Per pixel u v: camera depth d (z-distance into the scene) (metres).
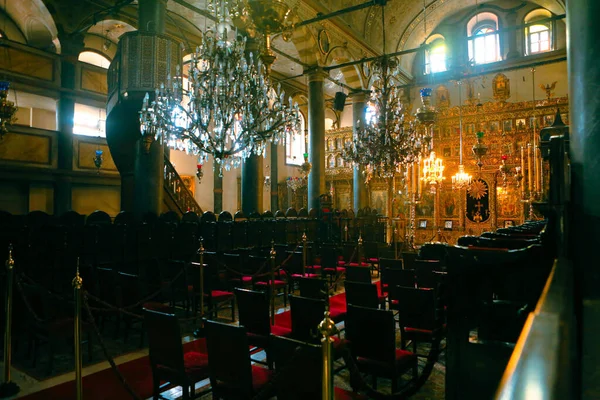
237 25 5.83
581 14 2.48
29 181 15.72
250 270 9.20
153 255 10.27
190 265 8.01
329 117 29.20
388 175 11.85
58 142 16.47
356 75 19.50
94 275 7.48
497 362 3.18
